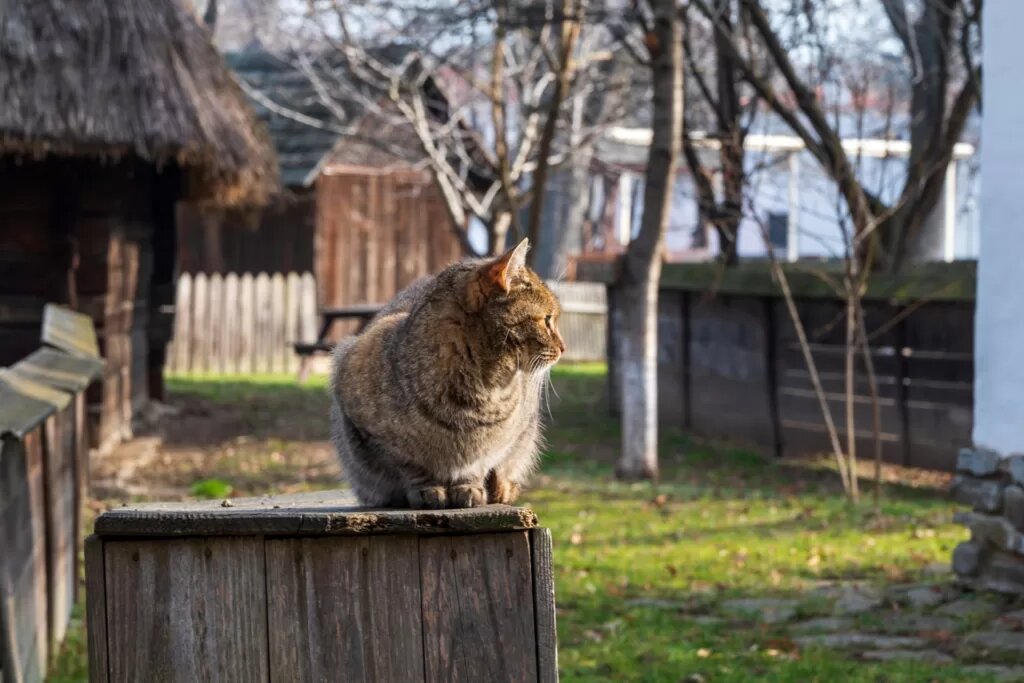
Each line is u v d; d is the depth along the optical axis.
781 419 15.32
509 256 4.11
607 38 23.36
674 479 13.63
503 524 3.59
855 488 12.25
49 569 6.98
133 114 12.33
